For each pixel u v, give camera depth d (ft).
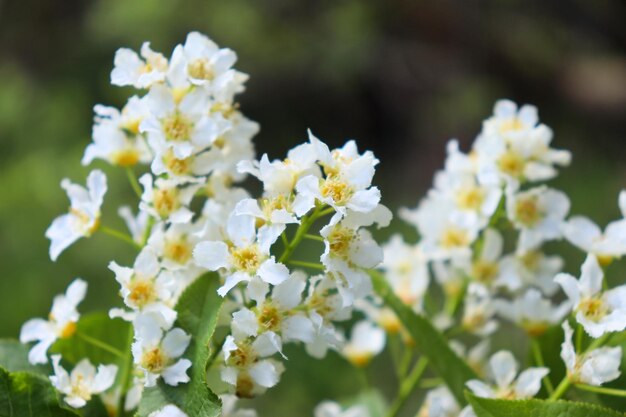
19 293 3.00
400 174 4.44
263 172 0.96
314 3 4.44
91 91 3.95
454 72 4.73
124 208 1.06
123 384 1.00
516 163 1.11
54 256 1.03
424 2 4.68
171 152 1.00
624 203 1.07
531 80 4.85
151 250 0.99
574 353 1.00
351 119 4.58
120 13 3.94
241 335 0.96
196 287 0.97
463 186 1.13
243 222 0.96
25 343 1.04
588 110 4.81
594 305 1.01
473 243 1.16
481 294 1.12
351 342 1.22
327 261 0.93
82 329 1.05
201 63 1.01
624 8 4.93
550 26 4.97
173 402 0.95
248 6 4.21
